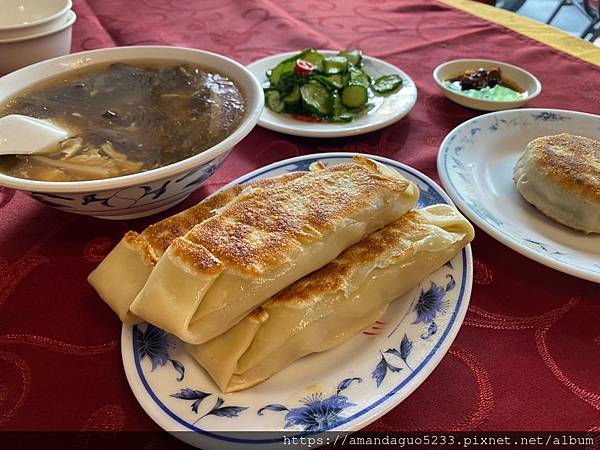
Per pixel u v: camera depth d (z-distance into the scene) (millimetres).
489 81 1566
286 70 1533
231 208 793
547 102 1501
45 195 828
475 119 1277
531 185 1059
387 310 846
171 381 710
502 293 907
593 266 893
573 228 998
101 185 812
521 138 1268
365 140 1351
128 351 736
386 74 1616
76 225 1058
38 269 953
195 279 687
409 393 682
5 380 759
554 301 889
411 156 1280
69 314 864
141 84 1222
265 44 1889
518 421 699
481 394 736
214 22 2051
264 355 720
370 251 829
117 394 738
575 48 1801
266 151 1305
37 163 963
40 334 831
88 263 966
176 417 660
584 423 694
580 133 1270
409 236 854
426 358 726
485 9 2145
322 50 1803
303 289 766
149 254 794
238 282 697
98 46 1815
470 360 787
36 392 741
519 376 761
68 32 1552
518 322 852
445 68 1641
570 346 809
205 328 698
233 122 1066
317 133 1302
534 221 1037
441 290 841
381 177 878
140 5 2197
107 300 794
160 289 698
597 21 2977
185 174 884
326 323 771
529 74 1573
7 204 1107
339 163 1101
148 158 991
